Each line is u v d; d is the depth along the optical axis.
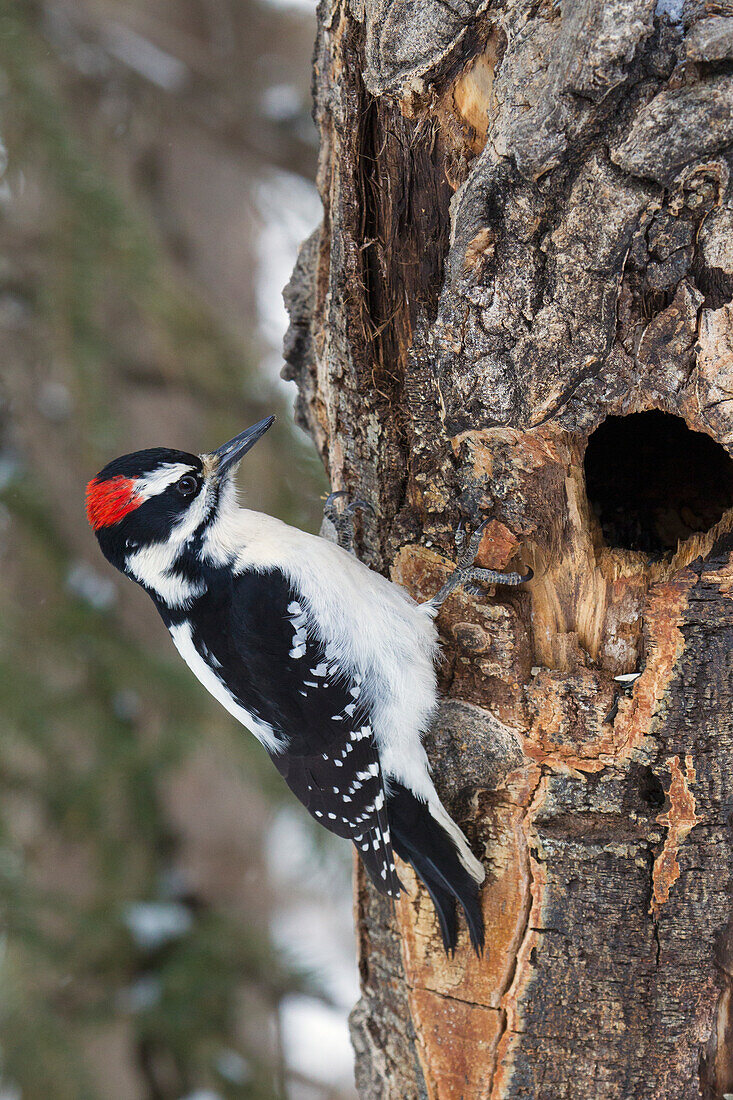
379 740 6.22
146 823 9.98
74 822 9.52
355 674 6.21
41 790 9.55
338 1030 13.55
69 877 10.70
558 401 5.43
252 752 9.92
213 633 6.70
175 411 11.31
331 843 10.24
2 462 9.95
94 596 10.16
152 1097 10.24
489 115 5.29
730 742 5.44
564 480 5.62
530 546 5.82
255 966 10.62
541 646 5.86
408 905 6.27
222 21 12.38
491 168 5.13
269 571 6.48
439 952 6.13
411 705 6.07
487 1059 5.96
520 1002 5.81
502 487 5.78
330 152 6.60
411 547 6.30
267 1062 10.21
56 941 9.70
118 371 10.27
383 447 6.29
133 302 9.69
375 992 6.77
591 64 4.63
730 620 5.37
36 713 9.31
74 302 9.30
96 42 11.00
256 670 6.52
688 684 5.43
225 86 12.02
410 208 5.78
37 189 9.47
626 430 6.89
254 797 12.60
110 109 11.29
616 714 5.57
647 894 5.58
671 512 6.76
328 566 6.36
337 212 6.11
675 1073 5.69
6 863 9.55
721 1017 5.66
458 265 5.39
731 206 4.82
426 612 6.10
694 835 5.48
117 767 9.52
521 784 5.79
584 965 5.68
